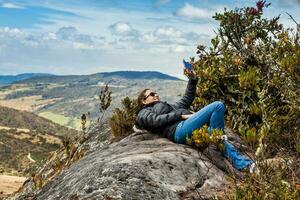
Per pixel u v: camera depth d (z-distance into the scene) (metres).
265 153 4.96
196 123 5.96
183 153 5.54
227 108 7.91
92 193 4.40
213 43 8.61
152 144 6.11
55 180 6.27
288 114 6.07
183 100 7.06
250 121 7.46
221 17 8.66
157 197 4.46
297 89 6.11
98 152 6.59
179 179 4.96
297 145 4.86
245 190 4.22
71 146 10.27
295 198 3.98
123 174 4.66
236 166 5.50
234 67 7.99
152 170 4.88
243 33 8.53
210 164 5.46
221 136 4.95
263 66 7.46
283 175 4.41
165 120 6.20
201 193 4.87
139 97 6.77
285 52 6.71
